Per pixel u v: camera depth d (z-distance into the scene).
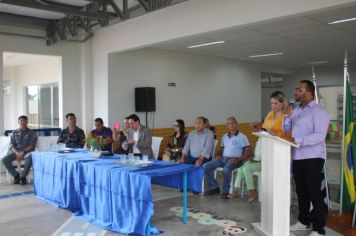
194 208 4.49
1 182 6.00
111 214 3.79
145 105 7.45
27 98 10.78
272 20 4.71
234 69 9.89
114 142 6.09
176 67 8.38
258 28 6.05
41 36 7.08
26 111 10.87
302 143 3.26
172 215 4.20
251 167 4.76
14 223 3.97
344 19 5.57
